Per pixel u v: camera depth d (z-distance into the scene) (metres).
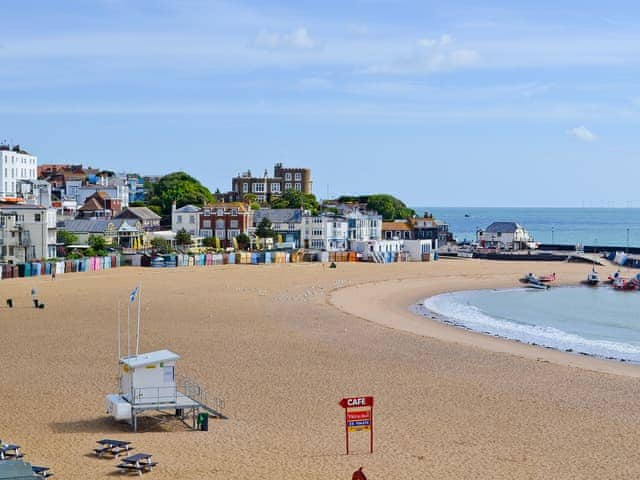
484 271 163.50
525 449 43.75
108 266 148.50
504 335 85.12
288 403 52.91
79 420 48.03
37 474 35.78
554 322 97.62
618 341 83.69
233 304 101.44
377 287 128.88
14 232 145.25
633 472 40.28
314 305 102.31
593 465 41.22
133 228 182.38
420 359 68.19
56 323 83.38
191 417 49.00
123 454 41.62
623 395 56.50
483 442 44.94
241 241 189.88
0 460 37.78
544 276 152.75
